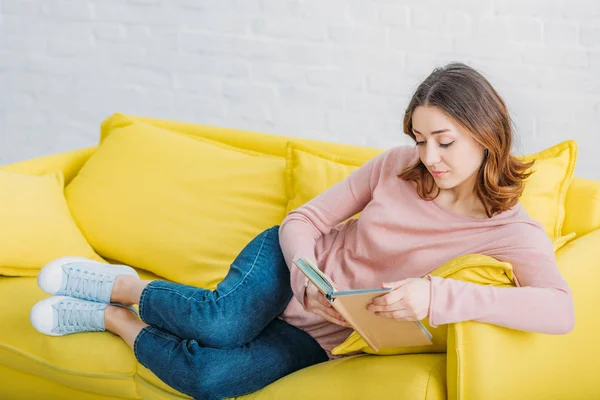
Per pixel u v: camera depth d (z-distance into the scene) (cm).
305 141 239
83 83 355
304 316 193
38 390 210
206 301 182
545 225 199
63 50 354
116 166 245
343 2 310
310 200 202
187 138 248
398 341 165
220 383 177
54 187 244
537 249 168
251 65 329
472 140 169
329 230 200
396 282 159
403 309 156
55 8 350
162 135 248
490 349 158
